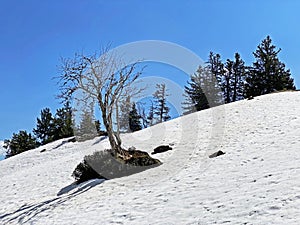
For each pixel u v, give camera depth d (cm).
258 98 3497
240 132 2105
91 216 1032
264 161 1241
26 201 1529
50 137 5309
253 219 720
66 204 1270
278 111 2534
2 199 1689
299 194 791
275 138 1659
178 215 863
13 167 3300
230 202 863
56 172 2155
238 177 1105
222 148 1780
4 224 1191
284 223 661
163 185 1275
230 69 5634
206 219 788
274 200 793
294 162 1106
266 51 5334
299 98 3025
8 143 5359
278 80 5088
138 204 1055
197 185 1140
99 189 1408
